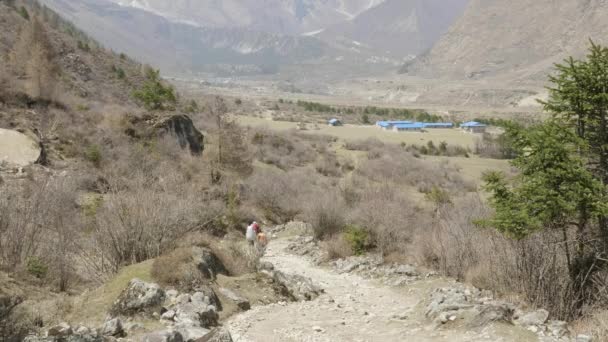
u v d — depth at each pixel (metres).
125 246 14.36
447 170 67.75
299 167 56.31
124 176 27.84
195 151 42.16
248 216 31.89
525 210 11.95
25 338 7.89
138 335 9.30
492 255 15.48
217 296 12.33
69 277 12.88
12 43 60.41
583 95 12.52
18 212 14.88
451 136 129.75
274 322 11.57
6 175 23.75
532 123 13.72
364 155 75.12
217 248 15.90
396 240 24.11
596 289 12.30
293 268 22.61
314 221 29.28
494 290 14.35
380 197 32.59
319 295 15.86
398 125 148.62
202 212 25.09
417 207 34.50
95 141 33.12
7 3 88.56
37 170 25.45
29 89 36.75
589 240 12.32
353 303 15.09
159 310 10.55
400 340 10.02
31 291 11.27
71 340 8.09
